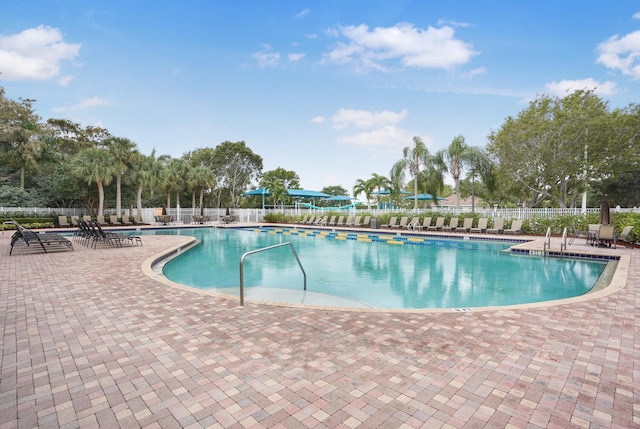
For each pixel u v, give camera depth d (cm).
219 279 786
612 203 2378
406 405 222
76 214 2569
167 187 3061
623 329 360
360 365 280
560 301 468
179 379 259
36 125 2725
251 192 3322
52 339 341
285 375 264
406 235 1708
